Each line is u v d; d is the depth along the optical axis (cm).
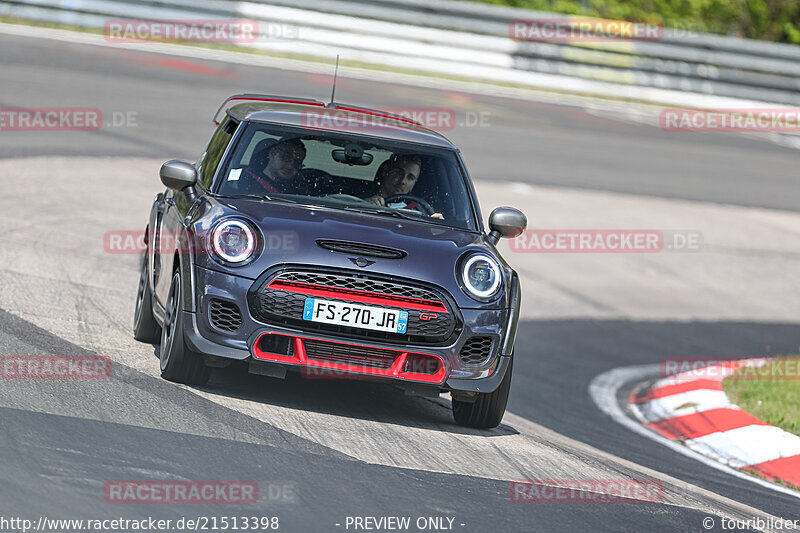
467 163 6531
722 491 2306
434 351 2156
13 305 2723
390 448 1988
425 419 2348
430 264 2173
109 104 6131
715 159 8288
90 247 3753
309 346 2123
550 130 8019
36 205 4169
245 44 8819
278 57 8756
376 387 2589
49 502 1424
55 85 6306
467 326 2173
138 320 2633
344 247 2144
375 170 2427
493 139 7312
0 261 3266
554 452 2277
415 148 2503
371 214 2323
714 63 10206
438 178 2466
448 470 1908
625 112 9531
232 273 2112
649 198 6750
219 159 2422
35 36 7775
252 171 2362
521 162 6869
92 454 1641
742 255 6012
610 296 4928
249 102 2712
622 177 7106
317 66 8612
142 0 8525
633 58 10006
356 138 2483
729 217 6712
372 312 2119
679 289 5266
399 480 1783
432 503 1686
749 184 7688
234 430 1905
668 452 2730
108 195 4578
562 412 3041
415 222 2344
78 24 8419
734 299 5291
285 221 2181
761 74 10288
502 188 6172
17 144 5025
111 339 2567
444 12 9512
